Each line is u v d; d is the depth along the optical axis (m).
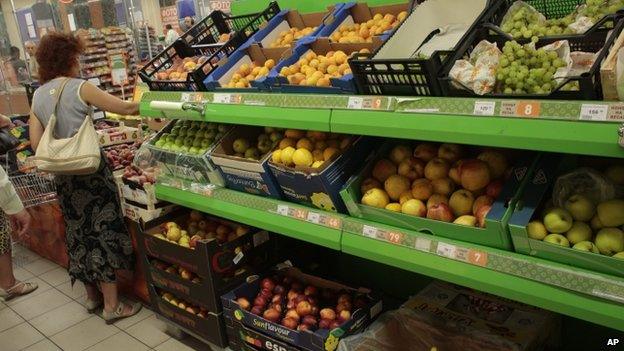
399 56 1.68
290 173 1.89
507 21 1.54
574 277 1.23
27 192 3.38
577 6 1.60
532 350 1.77
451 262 1.47
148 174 2.82
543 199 1.41
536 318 1.87
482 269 1.40
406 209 1.63
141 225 2.68
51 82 2.70
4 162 3.94
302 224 1.91
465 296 2.08
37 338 2.95
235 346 2.35
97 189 2.83
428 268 1.52
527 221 1.32
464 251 1.44
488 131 1.29
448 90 1.41
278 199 2.07
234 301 2.27
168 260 2.54
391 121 1.50
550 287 1.28
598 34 1.34
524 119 1.23
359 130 1.59
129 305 3.10
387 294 2.69
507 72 1.33
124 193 2.94
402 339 1.98
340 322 2.02
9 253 3.45
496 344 1.76
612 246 1.23
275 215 2.03
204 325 2.46
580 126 1.14
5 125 3.34
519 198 1.39
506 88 1.34
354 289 2.26
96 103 2.67
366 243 1.69
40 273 3.87
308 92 1.80
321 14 2.39
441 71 1.40
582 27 1.40
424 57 1.48
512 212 1.37
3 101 5.76
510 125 1.25
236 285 2.43
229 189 2.28
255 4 2.89
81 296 3.42
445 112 1.38
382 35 1.84
